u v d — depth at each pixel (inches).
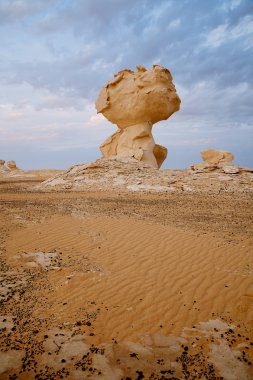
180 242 316.8
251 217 446.0
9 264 259.6
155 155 1189.7
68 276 238.7
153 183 751.7
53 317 186.7
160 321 186.2
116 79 1042.7
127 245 308.0
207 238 331.3
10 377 137.2
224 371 146.7
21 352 154.0
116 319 186.7
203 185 728.3
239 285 228.4
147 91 971.3
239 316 192.7
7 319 181.9
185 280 236.2
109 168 869.2
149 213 460.4
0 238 323.3
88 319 185.8
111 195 650.2
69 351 156.5
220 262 268.4
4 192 750.5
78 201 566.9
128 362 150.3
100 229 360.2
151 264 264.1
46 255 279.4
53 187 791.1
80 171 880.3
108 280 235.3
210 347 163.8
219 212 479.2
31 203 538.3
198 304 205.0
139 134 1039.6
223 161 1003.9
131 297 211.9
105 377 139.5
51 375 139.6
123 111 1043.9
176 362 151.6
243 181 751.7
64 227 365.7
